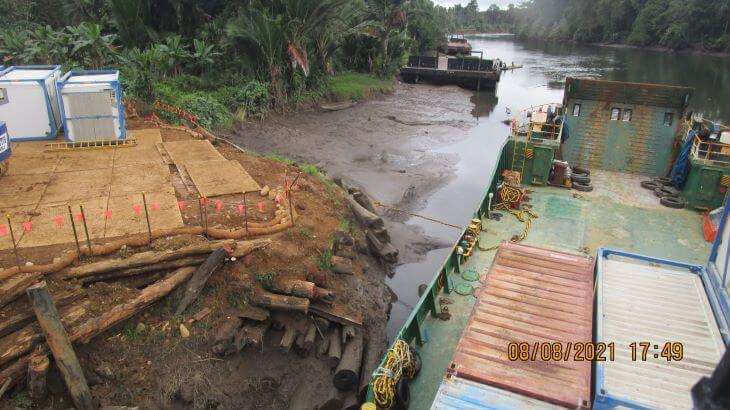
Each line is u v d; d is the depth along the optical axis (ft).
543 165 45.80
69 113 49.03
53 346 23.95
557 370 20.51
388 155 80.18
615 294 23.90
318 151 78.43
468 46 217.36
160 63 82.33
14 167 44.16
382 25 142.61
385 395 24.31
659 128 47.70
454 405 19.34
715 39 238.68
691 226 39.68
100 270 29.17
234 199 40.37
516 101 134.82
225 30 89.35
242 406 28.48
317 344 31.94
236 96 86.53
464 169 76.07
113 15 91.66
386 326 38.22
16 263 29.07
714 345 20.63
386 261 46.75
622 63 214.90
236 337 29.84
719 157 42.57
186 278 30.99
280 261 34.24
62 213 35.58
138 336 28.68
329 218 43.68
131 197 38.75
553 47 307.58
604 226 39.68
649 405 17.72
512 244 30.37
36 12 111.86
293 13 89.81
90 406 25.08
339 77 134.10
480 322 23.40
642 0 284.82
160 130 58.54
